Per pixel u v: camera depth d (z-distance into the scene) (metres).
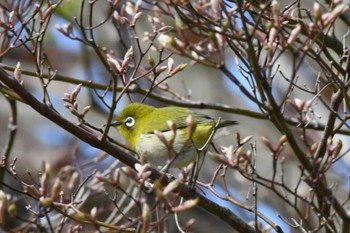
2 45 11.14
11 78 8.91
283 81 16.64
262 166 17.55
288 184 16.72
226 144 18.67
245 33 7.53
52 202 7.45
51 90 19.84
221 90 19.48
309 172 8.06
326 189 8.31
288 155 17.48
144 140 12.20
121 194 15.15
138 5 10.29
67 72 20.61
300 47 7.67
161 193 7.03
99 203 14.57
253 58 7.60
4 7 10.74
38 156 19.97
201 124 11.77
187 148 11.71
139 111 12.55
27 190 7.73
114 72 8.66
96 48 10.20
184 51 9.06
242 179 16.50
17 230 10.62
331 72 9.05
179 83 19.11
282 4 14.25
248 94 8.23
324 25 7.67
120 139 17.12
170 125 7.41
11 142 12.45
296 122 11.90
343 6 7.64
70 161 19.23
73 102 9.34
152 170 9.46
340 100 8.98
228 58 17.78
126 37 16.75
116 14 11.41
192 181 9.77
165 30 10.28
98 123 17.44
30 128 21.09
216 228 18.67
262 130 18.81
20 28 10.49
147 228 6.95
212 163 18.05
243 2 9.38
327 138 8.77
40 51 9.70
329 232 9.23
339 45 10.62
